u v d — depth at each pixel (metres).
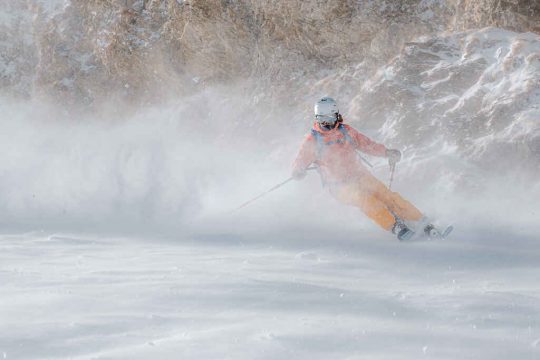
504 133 12.65
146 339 4.20
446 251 8.19
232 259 7.68
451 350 3.93
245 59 20.44
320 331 4.30
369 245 8.84
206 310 4.92
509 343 4.05
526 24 15.11
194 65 21.33
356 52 18.34
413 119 14.19
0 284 5.96
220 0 20.17
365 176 10.02
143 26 22.48
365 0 17.98
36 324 4.51
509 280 6.30
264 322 4.56
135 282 5.92
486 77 14.17
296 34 19.08
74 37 24.86
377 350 3.93
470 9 16.11
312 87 18.23
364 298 5.24
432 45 15.59
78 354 3.92
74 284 5.89
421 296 5.30
